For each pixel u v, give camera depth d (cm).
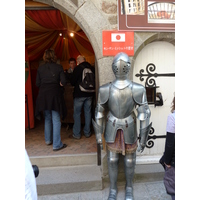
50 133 348
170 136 180
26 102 445
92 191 266
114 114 231
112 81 240
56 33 502
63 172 285
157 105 295
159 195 256
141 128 230
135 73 285
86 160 305
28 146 347
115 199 246
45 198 254
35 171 149
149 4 254
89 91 356
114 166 244
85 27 252
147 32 260
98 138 238
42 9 307
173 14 259
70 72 433
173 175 188
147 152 304
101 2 249
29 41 508
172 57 290
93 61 626
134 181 281
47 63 316
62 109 317
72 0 247
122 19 253
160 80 292
